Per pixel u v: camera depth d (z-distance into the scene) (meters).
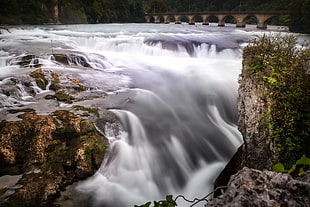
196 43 20.47
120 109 8.50
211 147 7.75
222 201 1.79
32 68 11.02
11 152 5.73
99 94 9.55
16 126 6.18
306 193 1.68
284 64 5.23
